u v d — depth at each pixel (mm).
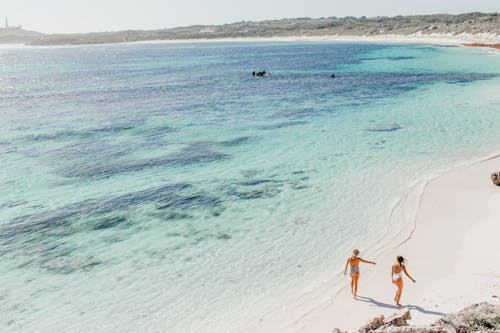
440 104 50031
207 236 21203
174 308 15680
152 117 49625
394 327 11383
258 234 21188
